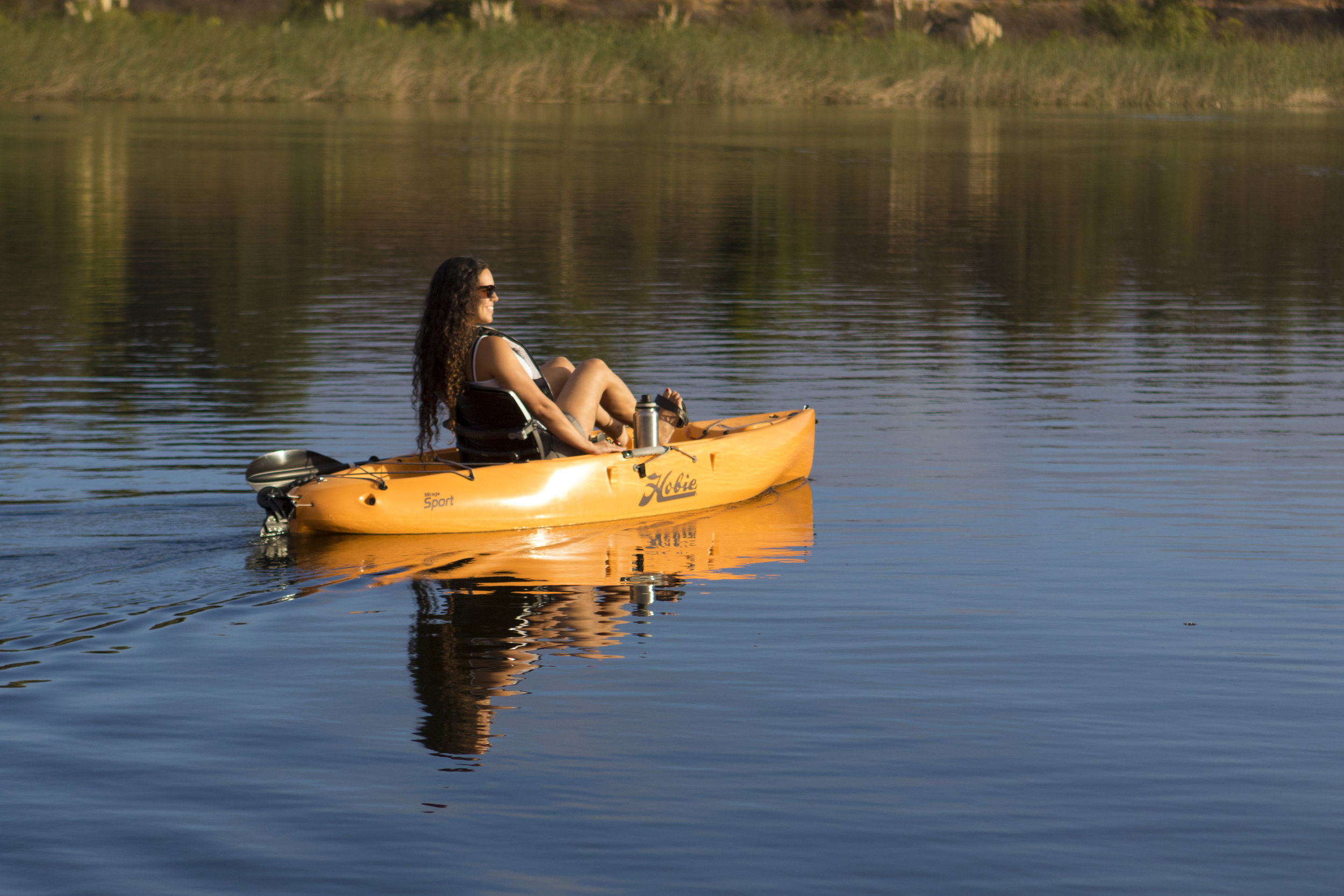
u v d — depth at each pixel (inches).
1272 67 3321.9
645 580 389.4
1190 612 358.6
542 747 271.9
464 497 436.8
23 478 488.4
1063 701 296.2
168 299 901.2
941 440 572.1
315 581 382.6
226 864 226.8
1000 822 241.8
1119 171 1845.5
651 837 235.6
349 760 265.6
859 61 3299.7
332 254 1105.4
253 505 456.8
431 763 264.2
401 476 437.4
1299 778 259.1
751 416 533.3
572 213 1380.4
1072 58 3348.9
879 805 247.6
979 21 3698.3
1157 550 418.0
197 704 292.8
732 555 416.5
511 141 2129.7
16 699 293.6
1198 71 3314.5
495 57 3102.9
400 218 1318.9
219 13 4722.0
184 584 376.2
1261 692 301.9
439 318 462.9
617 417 498.9
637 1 4965.6
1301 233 1310.3
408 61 3029.0
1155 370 721.6
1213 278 1050.7
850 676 311.4
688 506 473.4
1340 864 227.9
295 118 2485.2
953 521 452.1
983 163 1921.8
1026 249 1198.3
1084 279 1041.5
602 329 823.1
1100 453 549.3
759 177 1722.4
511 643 334.0
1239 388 677.9
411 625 347.9
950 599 370.0
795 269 1077.1
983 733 279.1
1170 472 518.3
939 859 229.0
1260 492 489.7
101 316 839.1
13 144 1893.5
